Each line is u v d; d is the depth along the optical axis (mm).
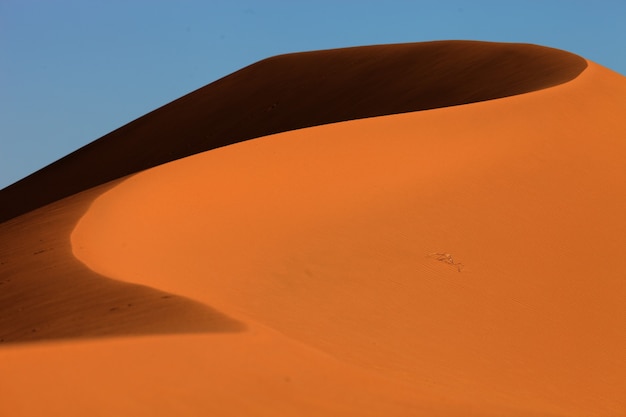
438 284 30688
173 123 99750
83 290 22250
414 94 80812
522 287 32562
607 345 30828
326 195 34812
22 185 99312
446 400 19328
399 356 24922
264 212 32344
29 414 13609
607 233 38438
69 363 15227
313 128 40594
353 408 17109
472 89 75188
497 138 43750
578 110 49844
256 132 89125
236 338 18062
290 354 18375
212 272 26812
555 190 40406
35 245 27781
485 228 35562
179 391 15484
